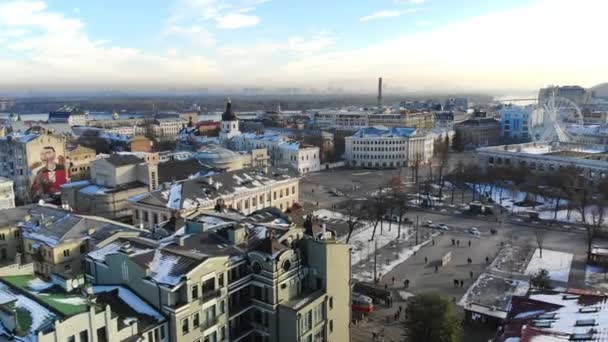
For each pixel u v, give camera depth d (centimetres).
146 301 6500
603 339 5794
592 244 14025
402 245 14212
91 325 5444
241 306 7238
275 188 16375
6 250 10412
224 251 7394
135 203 13812
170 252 6919
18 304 5512
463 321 9419
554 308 6988
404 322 8850
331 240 7844
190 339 6444
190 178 15762
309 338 7312
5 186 14138
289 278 7388
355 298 10038
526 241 14475
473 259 12975
